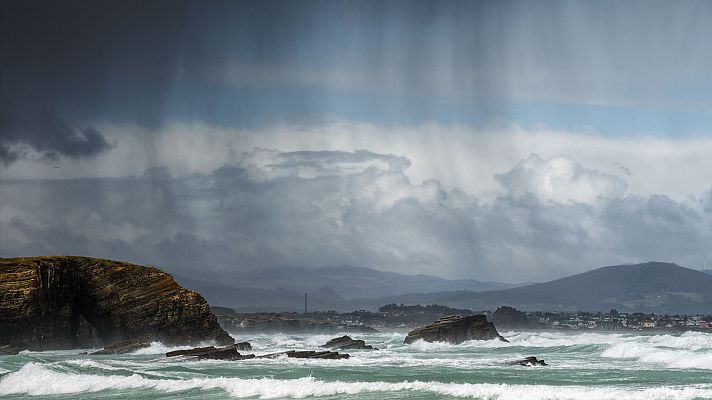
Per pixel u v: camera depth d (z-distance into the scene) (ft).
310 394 146.30
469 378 181.88
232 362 235.40
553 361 256.73
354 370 205.26
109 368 203.00
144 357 275.39
